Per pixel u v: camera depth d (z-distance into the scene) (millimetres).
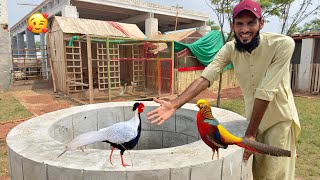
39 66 17688
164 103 2297
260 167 2738
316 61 14266
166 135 4414
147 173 2014
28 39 25500
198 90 2557
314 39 13797
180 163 2129
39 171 2162
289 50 2221
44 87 16156
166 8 20453
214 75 2643
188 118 4086
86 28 13289
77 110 3977
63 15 15500
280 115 2518
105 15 21688
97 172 2002
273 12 9641
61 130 3500
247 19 2051
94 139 1948
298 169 4973
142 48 15000
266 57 2316
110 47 14062
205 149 2418
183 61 13648
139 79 15203
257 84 2529
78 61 14477
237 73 2670
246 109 2822
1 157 5402
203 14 23453
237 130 3033
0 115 8930
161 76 14180
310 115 8961
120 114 4281
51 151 2365
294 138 2729
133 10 19109
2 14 14523
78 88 14195
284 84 2490
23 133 2887
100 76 14555
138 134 2059
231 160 2344
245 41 2156
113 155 2273
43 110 10062
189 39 15555
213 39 14641
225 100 11945
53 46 14438
